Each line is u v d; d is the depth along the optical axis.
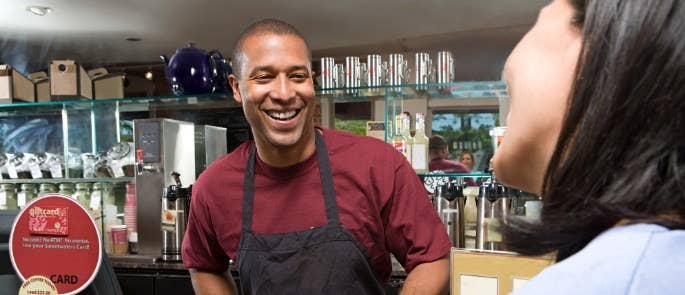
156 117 2.91
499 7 4.07
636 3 0.29
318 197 1.37
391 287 2.16
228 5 4.04
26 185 2.92
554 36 0.35
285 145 1.30
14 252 0.94
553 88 0.35
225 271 1.60
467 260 1.25
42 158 2.97
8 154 3.02
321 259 1.31
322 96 2.62
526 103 0.36
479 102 2.60
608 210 0.30
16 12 4.15
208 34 4.87
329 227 1.33
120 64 6.04
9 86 2.85
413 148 2.45
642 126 0.29
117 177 2.79
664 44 0.28
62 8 4.07
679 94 0.28
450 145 2.63
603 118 0.30
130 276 2.46
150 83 6.05
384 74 2.58
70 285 0.95
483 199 2.14
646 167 0.29
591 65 0.31
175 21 4.44
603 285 0.27
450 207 2.26
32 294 0.94
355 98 2.60
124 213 2.75
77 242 0.95
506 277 1.20
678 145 0.28
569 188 0.32
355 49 5.44
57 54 5.51
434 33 4.82
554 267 0.30
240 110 2.84
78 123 2.92
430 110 2.61
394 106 2.57
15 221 0.95
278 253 1.33
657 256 0.27
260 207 1.38
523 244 0.37
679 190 0.28
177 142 2.73
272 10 4.17
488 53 5.39
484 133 2.60
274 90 1.27
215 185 1.43
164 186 2.59
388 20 4.45
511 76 0.38
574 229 0.32
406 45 5.27
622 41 0.29
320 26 4.61
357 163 1.38
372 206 1.38
